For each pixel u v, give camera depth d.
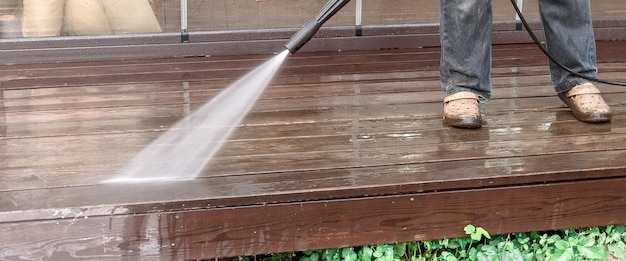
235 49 3.76
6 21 3.52
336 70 3.42
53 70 3.40
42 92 2.99
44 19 3.55
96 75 3.30
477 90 2.53
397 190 1.97
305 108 2.77
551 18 2.56
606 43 4.02
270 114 2.68
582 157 2.20
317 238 1.96
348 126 2.53
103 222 1.82
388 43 3.93
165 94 2.97
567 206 2.10
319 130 2.48
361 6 3.86
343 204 1.95
